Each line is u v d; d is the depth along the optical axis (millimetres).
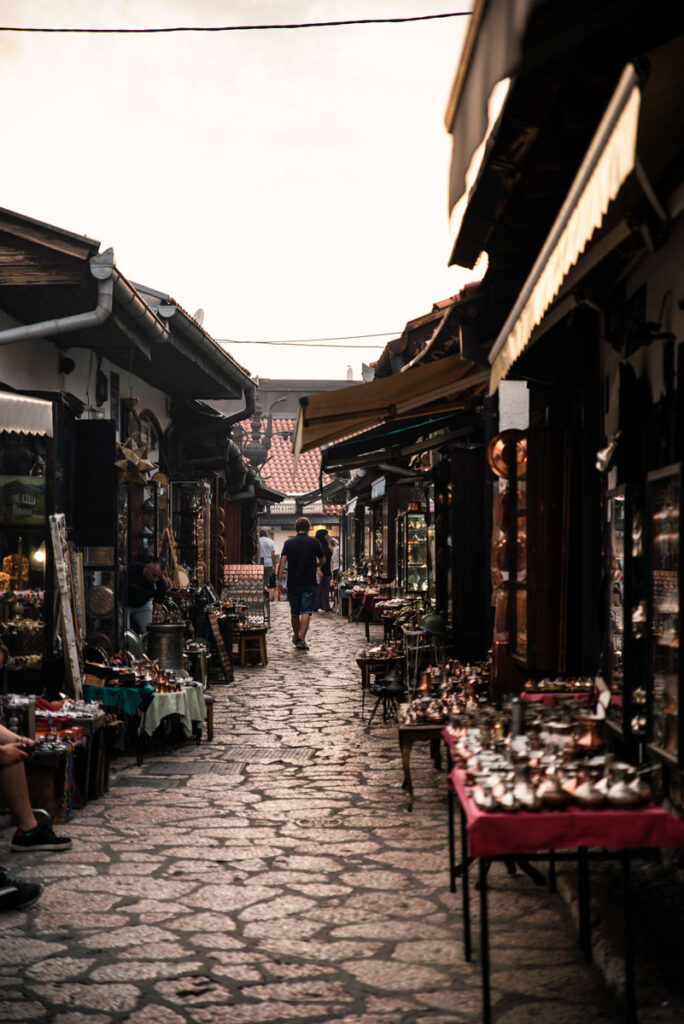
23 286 8477
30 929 4938
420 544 16656
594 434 6785
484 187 4586
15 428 8219
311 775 8289
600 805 3760
